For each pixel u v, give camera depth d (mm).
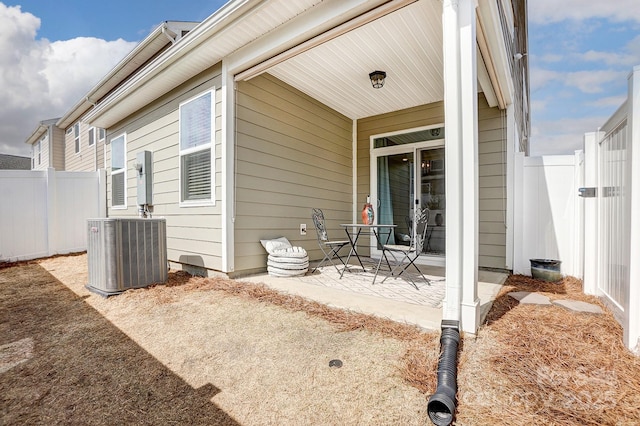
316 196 5223
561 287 3529
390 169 5793
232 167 3910
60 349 2182
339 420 1444
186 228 4555
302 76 4383
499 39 3033
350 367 1864
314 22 3014
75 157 11688
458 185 2201
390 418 1445
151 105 5383
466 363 1818
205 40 3611
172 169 4867
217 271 4027
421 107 5406
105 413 1525
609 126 2600
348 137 6027
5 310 2994
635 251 1896
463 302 2199
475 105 2229
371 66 4059
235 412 1517
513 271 4340
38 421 1469
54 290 3678
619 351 1898
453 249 2205
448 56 2244
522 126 6883
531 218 4316
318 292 3223
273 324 2529
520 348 1951
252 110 4160
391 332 2287
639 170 1895
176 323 2605
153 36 6344
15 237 5816
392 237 5711
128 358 2047
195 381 1778
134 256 3600
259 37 3475
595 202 3094
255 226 4195
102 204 6984
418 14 2982
